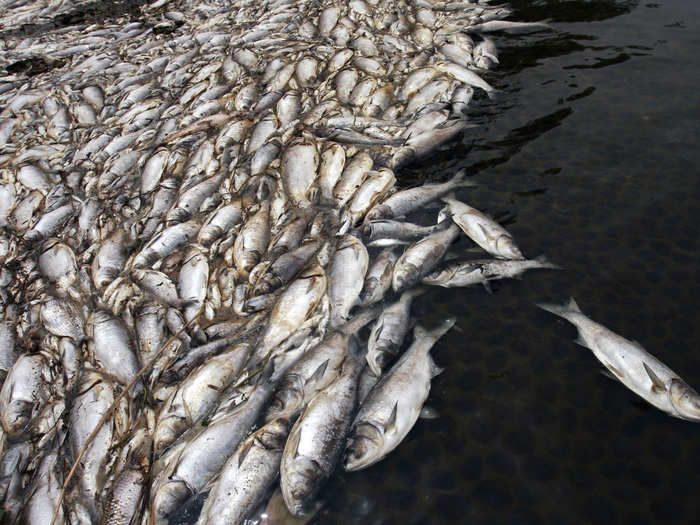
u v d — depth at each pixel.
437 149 1.91
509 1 2.96
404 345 1.36
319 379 1.28
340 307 1.45
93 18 4.12
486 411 1.22
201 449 1.19
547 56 2.33
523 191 1.70
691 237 1.49
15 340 1.57
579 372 1.27
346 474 1.16
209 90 2.45
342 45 2.71
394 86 2.28
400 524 1.08
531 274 1.47
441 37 2.65
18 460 1.29
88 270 1.74
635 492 1.08
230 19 3.46
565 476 1.11
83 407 1.33
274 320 1.42
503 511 1.08
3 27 4.06
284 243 1.65
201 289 1.59
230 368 1.36
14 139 2.46
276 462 1.17
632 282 1.41
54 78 2.97
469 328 1.38
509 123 1.98
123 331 1.52
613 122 1.91
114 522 1.14
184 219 1.85
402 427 1.19
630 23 2.49
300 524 1.10
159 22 3.70
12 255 1.86
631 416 1.18
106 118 2.53
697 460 1.11
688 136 1.80
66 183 2.10
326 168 1.85
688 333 1.29
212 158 2.04
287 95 2.23
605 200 1.63
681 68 2.12
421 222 1.69
